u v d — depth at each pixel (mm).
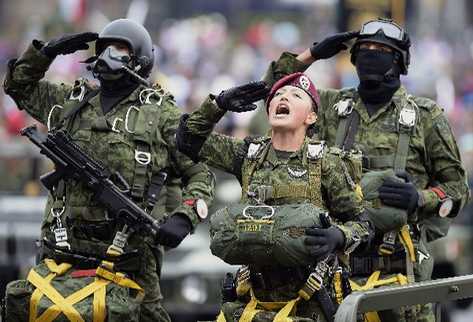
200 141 25016
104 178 25594
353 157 24625
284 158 24531
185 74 74562
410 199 26781
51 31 61094
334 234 23484
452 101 73562
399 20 51531
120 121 25984
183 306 37812
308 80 24719
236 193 40594
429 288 23812
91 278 25609
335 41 28016
